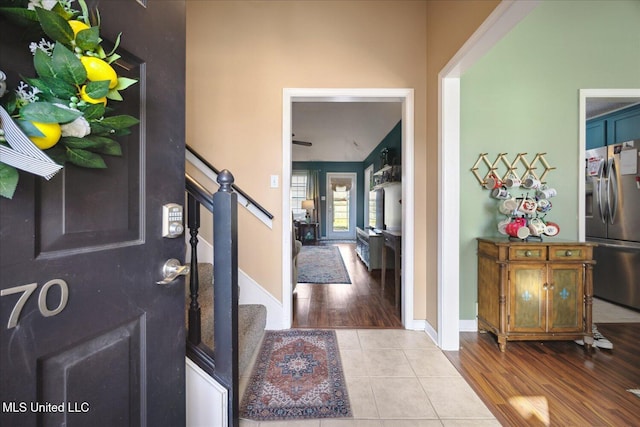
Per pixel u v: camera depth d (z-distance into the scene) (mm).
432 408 1573
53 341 593
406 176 2561
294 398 1646
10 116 498
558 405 1599
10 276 524
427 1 2516
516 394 1688
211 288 2090
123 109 750
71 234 626
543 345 2281
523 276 2213
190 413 1234
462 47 1853
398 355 2115
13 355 531
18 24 528
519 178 2596
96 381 682
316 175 9414
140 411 805
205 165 2523
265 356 2092
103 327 697
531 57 2594
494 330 2287
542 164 2594
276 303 2551
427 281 2502
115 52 723
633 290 3068
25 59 544
